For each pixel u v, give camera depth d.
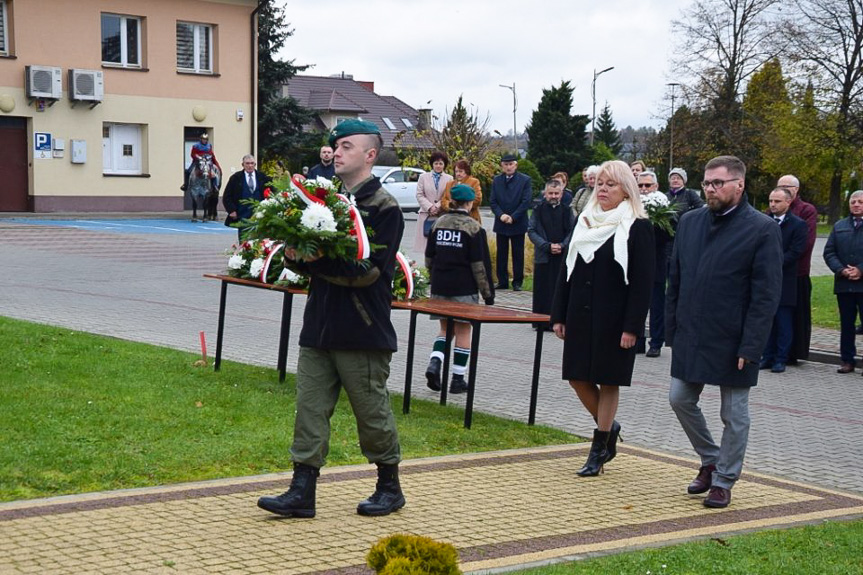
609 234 6.70
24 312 12.48
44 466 6.05
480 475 6.66
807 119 50.16
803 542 5.44
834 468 7.81
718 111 54.69
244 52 37.16
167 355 9.77
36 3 32.31
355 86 70.56
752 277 6.28
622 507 6.12
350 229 5.34
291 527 5.27
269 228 5.38
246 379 8.98
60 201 33.19
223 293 9.25
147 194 35.19
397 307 8.45
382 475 5.68
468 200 9.75
